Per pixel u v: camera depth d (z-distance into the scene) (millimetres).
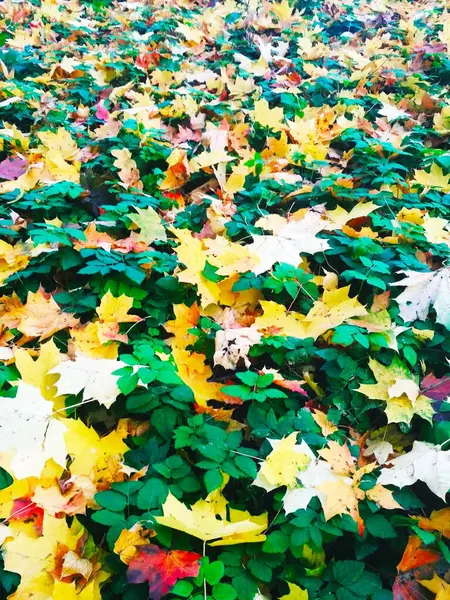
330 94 1764
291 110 1604
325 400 854
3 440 697
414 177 1317
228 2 2559
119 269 928
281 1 2566
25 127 1590
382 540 721
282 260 971
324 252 1017
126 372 759
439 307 909
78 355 857
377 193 1156
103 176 1256
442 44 1954
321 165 1242
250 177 1278
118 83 1876
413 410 804
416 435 821
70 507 685
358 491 702
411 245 1046
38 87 1799
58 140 1366
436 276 932
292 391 854
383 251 1021
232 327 918
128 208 1172
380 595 638
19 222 1104
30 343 927
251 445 803
